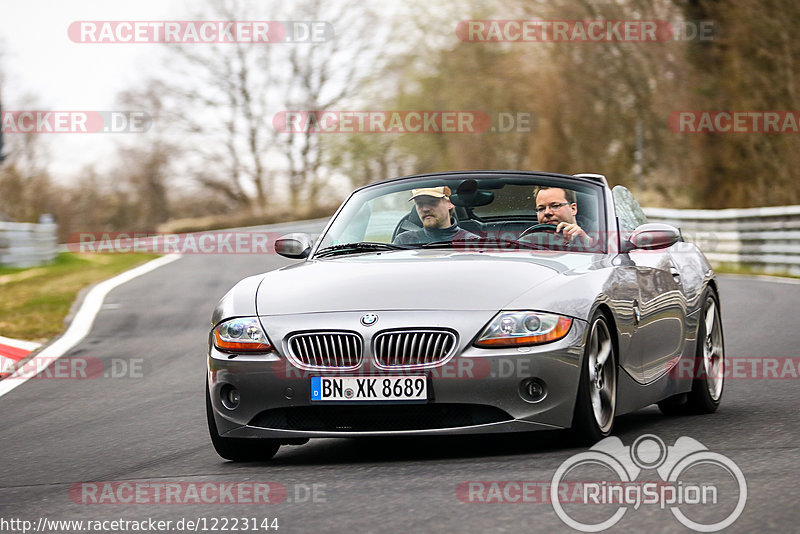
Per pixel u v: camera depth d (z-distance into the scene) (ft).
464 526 29.40
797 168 212.43
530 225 48.16
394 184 51.47
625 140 256.93
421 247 47.80
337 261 46.32
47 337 98.02
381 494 34.19
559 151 261.24
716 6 216.95
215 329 42.42
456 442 44.11
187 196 406.62
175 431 52.19
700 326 52.16
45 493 38.93
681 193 248.73
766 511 29.37
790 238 154.81
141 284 152.66
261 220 389.60
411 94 337.72
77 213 409.49
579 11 256.11
